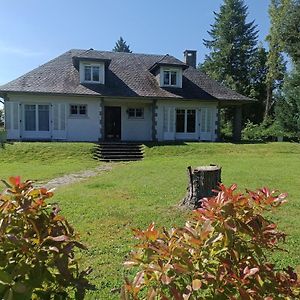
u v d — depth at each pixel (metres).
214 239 1.74
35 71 22.56
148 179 11.09
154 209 7.04
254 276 1.79
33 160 16.50
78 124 22.09
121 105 23.62
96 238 5.33
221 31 50.66
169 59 24.31
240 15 50.16
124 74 24.17
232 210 1.82
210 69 50.06
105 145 19.31
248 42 49.91
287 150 20.42
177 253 1.70
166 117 23.36
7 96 20.91
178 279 1.71
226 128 39.78
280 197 2.01
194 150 19.41
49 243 1.75
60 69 23.12
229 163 15.48
